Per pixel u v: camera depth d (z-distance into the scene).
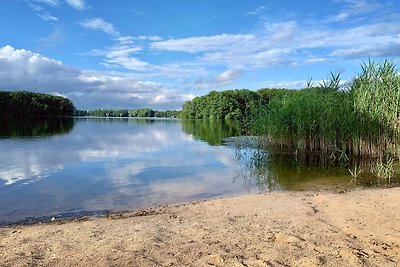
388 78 12.05
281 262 3.88
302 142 14.06
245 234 4.82
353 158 12.59
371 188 8.22
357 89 12.70
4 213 6.34
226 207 6.43
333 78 14.14
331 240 4.59
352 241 4.55
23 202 7.09
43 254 4.14
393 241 4.56
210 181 9.30
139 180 9.37
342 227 5.13
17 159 12.91
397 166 10.87
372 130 12.23
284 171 10.66
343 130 12.84
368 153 12.53
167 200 7.38
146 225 5.29
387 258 3.97
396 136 11.80
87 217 6.09
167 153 14.91
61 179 9.39
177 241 4.56
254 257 4.02
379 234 4.81
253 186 8.71
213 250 4.24
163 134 26.31
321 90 14.26
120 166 11.56
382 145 12.20
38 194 7.76
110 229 5.09
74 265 3.82
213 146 17.39
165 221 5.56
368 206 6.20
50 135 24.91
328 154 13.45
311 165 11.58
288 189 8.30
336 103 13.41
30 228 5.29
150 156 13.98
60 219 5.97
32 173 10.20
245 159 13.03
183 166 11.62
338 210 6.00
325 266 3.76
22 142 19.42
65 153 14.75
